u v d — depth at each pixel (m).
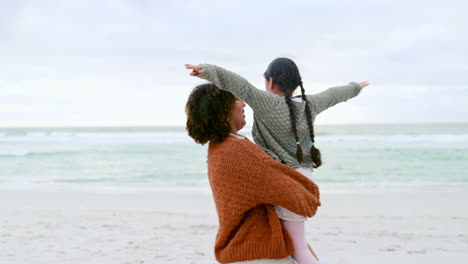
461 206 8.09
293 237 1.94
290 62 2.18
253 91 1.96
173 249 4.78
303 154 2.10
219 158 1.88
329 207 7.98
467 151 23.73
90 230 5.85
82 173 16.61
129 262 4.27
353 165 18.34
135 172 16.86
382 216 6.91
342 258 4.36
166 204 8.48
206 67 1.81
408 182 13.16
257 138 2.14
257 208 1.87
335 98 2.34
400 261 4.24
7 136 47.19
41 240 5.26
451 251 4.61
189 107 1.96
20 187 11.93
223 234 1.89
